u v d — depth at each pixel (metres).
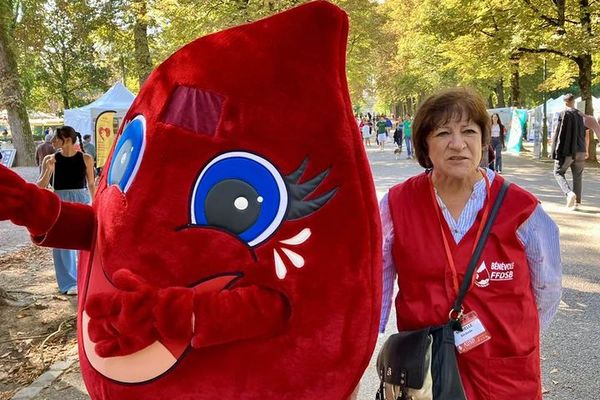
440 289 1.84
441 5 18.45
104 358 1.60
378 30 26.00
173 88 1.72
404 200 1.95
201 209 1.57
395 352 1.84
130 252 1.60
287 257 1.56
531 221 1.82
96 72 36.97
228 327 1.47
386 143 35.38
